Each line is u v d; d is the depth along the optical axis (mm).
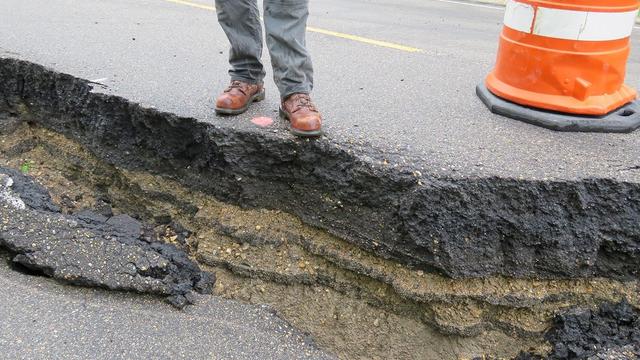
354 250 3104
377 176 2939
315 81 4457
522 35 3576
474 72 4898
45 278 2855
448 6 9047
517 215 2861
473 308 2904
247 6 3273
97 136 3717
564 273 2898
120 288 2811
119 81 3939
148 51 4871
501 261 2900
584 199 2854
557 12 3348
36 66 4047
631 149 3248
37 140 4098
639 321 2830
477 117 3713
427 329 2980
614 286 2924
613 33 3367
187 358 2502
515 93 3709
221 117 3377
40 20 5773
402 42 6039
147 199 3564
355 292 3115
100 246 2980
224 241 3287
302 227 3238
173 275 2988
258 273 3158
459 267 2844
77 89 3838
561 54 3426
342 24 6898
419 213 2840
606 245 2881
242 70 3488
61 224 3051
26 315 2596
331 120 3520
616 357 2672
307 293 3160
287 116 3324
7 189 3312
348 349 3010
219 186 3346
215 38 5527
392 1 9148
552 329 2920
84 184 3836
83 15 6199
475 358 2904
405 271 2977
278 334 2818
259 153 3197
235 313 2881
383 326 3035
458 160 3031
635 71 5254
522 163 3027
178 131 3400
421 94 4199
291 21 3041
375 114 3695
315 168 3137
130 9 6754
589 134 3457
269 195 3273
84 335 2529
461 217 2830
